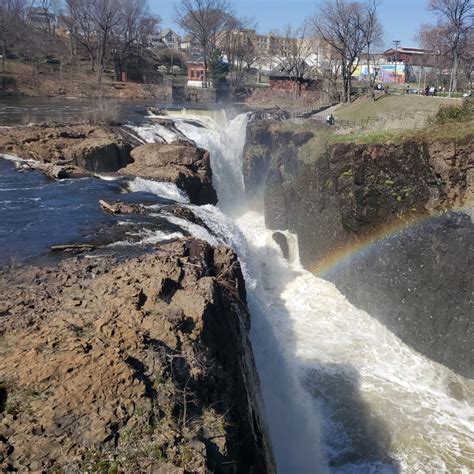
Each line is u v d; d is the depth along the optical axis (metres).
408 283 23.95
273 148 39.00
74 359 10.35
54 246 18.03
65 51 95.25
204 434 9.48
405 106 48.75
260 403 15.12
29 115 47.22
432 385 21.25
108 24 86.19
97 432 8.81
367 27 68.44
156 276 14.35
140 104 70.38
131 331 11.46
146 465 8.36
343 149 26.77
